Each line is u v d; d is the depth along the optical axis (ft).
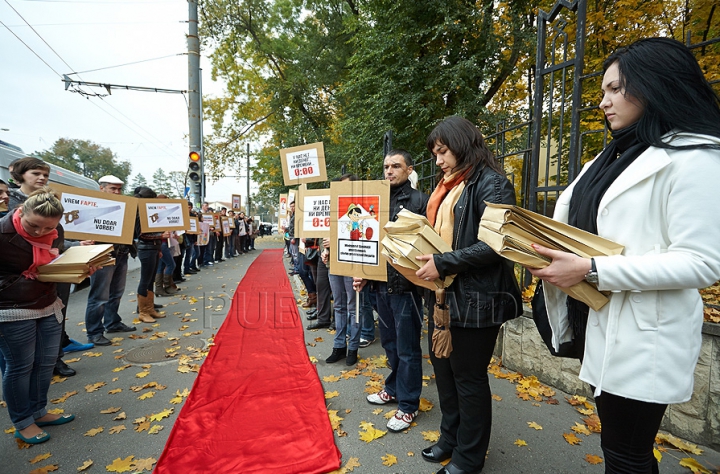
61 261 7.76
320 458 6.85
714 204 3.10
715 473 6.41
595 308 3.73
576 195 4.36
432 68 26.76
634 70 3.55
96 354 12.60
